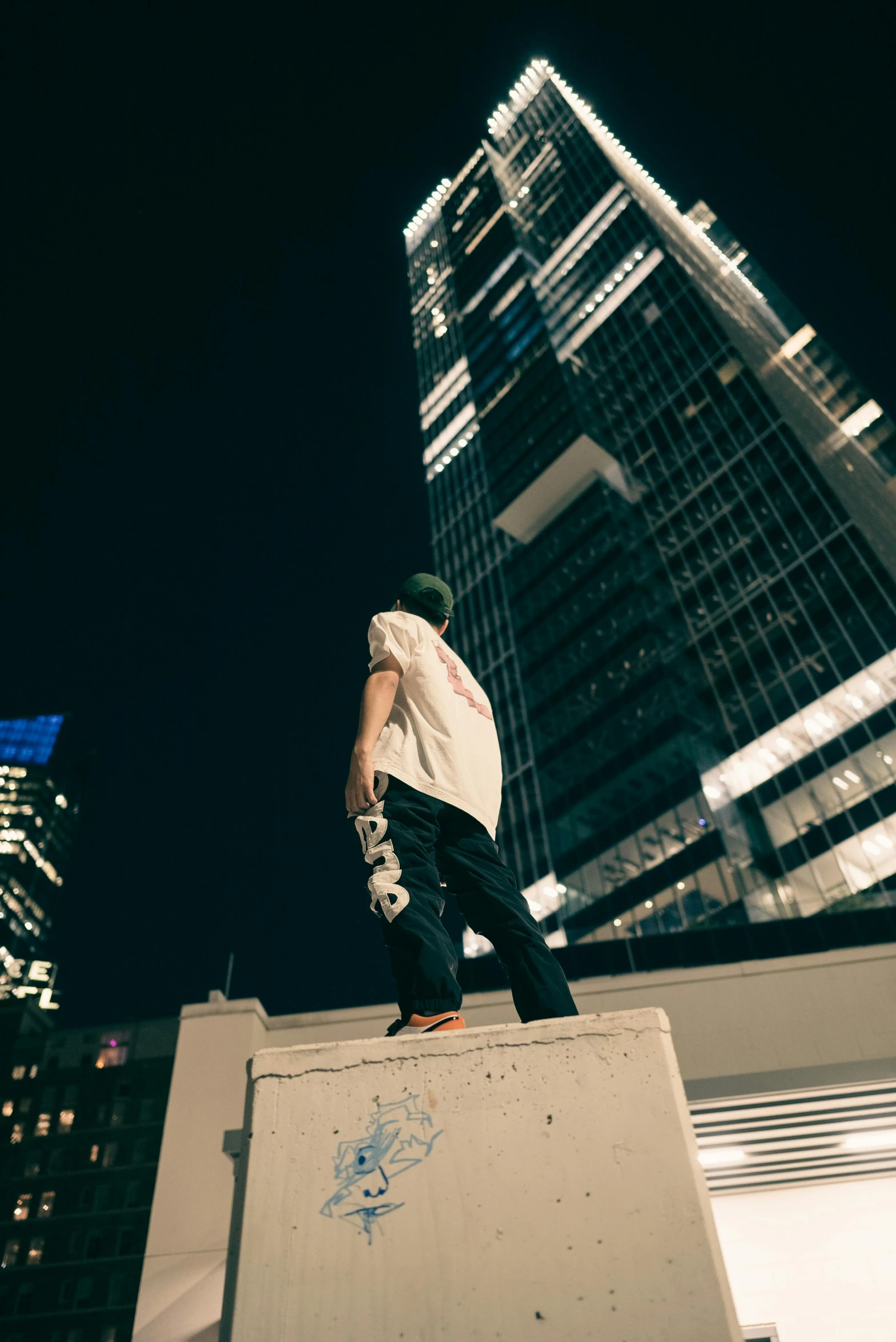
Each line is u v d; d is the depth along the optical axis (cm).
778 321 9706
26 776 17438
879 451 8031
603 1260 167
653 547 7325
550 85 13225
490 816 277
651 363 8525
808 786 5191
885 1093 1518
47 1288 4278
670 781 5622
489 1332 161
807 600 5922
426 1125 184
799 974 2177
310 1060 193
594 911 5566
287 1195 178
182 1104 2383
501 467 8694
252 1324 164
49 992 14925
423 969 223
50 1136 4712
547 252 10781
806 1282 1482
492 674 7994
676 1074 189
